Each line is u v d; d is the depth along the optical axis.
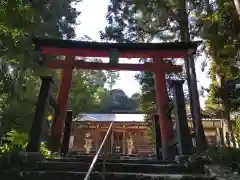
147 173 3.41
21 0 6.34
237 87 8.43
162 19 9.42
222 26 8.92
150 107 12.68
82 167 3.46
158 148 6.69
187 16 9.09
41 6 8.56
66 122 6.96
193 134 7.53
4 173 3.03
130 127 17.98
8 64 6.11
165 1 8.91
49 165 3.49
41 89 4.54
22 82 6.76
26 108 6.50
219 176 3.04
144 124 16.94
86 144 16.09
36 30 7.08
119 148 18.05
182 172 3.51
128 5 9.80
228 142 9.24
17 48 6.05
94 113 20.75
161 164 3.90
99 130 17.66
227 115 9.38
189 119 13.38
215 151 3.91
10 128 6.31
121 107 26.41
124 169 3.46
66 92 6.64
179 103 4.37
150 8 9.34
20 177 3.01
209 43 9.27
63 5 10.82
